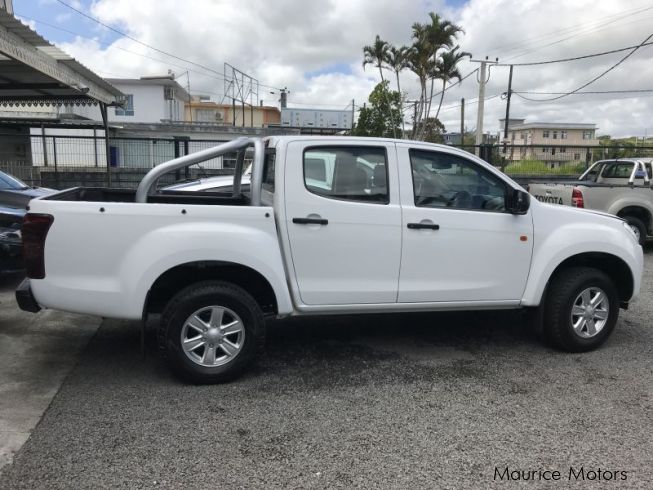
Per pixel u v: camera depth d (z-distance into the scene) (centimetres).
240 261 405
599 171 1202
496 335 548
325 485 295
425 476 304
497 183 477
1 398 389
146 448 328
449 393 411
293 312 438
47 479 295
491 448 334
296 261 428
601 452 331
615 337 546
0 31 807
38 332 532
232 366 418
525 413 380
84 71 1158
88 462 312
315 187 431
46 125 2003
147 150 1952
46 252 391
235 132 2712
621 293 527
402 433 351
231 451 327
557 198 1028
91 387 411
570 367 465
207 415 370
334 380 432
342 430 354
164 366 454
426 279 457
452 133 5697
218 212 406
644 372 457
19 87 1236
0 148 1992
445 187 466
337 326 569
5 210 691
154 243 392
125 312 395
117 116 4072
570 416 377
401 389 417
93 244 391
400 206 447
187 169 1538
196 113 5725
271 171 457
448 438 346
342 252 435
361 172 444
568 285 486
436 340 531
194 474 303
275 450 329
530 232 478
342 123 3738
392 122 3094
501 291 477
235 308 413
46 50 1003
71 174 1638
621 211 1001
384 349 504
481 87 3062
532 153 1853
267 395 402
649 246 1130
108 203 392
